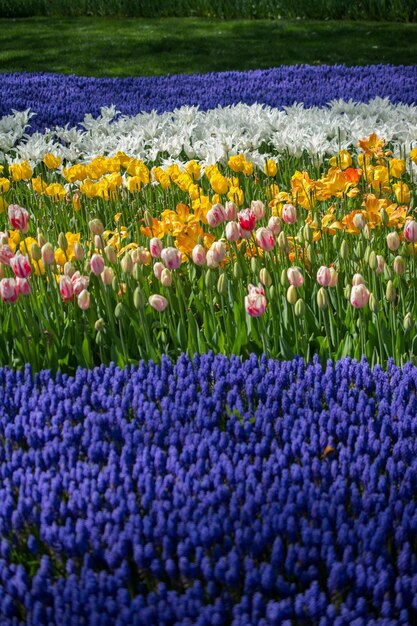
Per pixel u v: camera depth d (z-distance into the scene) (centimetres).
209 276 400
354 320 414
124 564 241
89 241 526
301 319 385
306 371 357
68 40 1942
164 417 322
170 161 616
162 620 224
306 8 2067
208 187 650
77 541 253
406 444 299
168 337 429
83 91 1210
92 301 423
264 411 328
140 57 1775
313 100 1057
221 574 237
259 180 657
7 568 249
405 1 1956
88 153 699
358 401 340
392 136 684
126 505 272
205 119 835
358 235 486
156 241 410
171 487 284
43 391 351
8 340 422
